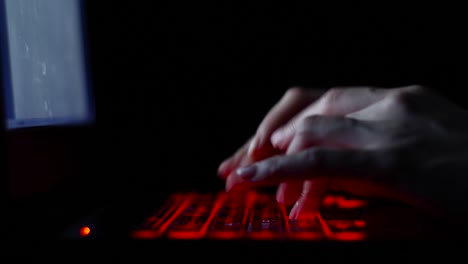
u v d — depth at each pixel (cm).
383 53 105
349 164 46
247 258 39
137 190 81
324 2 105
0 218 40
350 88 66
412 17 104
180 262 39
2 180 40
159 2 106
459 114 52
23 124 57
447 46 103
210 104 108
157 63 107
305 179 48
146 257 39
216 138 108
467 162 45
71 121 75
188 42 108
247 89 108
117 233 43
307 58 107
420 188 44
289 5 106
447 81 104
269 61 107
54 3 72
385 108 54
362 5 105
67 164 70
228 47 108
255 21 107
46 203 59
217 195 74
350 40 105
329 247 38
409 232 43
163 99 108
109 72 100
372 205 60
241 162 80
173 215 54
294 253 38
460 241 38
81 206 60
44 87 65
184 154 108
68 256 40
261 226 47
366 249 38
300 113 72
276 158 50
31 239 40
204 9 107
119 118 104
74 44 81
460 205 43
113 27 103
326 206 60
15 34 56
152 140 108
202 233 43
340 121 52
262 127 75
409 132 49
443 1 103
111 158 97
